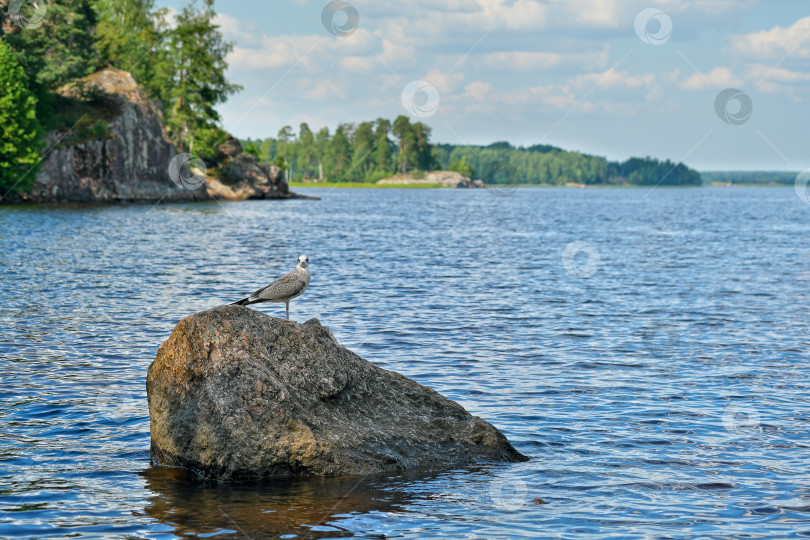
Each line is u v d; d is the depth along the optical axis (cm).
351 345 1825
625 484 968
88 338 1828
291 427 980
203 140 10581
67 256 3728
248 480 962
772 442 1138
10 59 7562
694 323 2202
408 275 3338
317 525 829
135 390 1380
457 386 1455
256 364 1008
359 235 5894
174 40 10381
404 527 830
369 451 1014
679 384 1487
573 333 2023
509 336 1969
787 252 4816
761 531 827
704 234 6662
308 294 2681
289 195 13200
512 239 5797
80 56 8675
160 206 9269
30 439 1106
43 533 795
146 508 868
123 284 2820
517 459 1063
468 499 913
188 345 1025
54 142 8594
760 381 1516
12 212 7000
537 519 856
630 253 4681
